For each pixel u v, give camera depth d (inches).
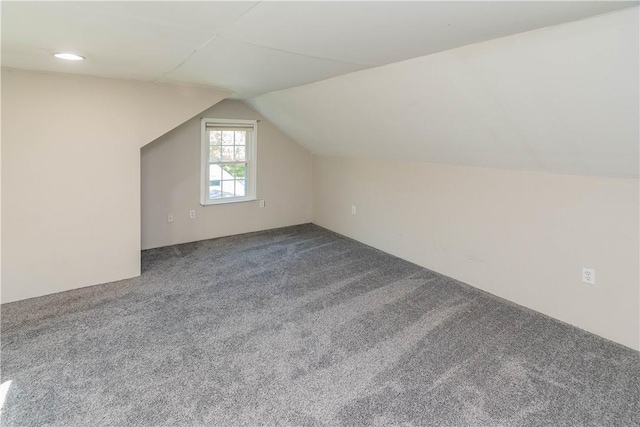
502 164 126.1
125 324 113.3
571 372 91.4
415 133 134.8
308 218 242.8
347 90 128.7
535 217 121.2
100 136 134.5
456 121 113.3
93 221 137.9
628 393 83.7
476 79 90.7
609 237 103.7
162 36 76.5
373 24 67.2
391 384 87.2
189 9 60.2
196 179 196.1
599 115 81.9
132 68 113.0
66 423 74.2
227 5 58.0
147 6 59.1
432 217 158.9
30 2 57.8
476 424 75.0
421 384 87.2
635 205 97.9
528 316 120.3
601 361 95.8
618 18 60.3
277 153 223.0
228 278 151.2
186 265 164.7
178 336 107.1
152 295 134.0
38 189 126.2
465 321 117.1
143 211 182.1
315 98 148.9
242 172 214.8
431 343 104.6
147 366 93.0
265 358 97.2
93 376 88.7
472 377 89.6
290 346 102.8
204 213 201.9
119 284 142.7
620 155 91.3
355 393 84.1
